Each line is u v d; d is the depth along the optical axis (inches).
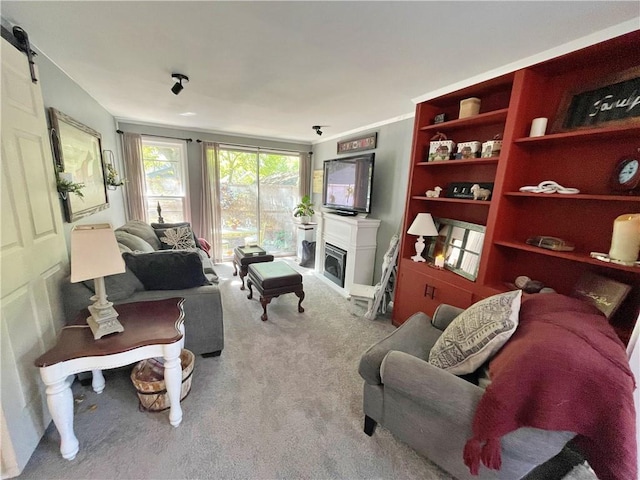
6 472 47.1
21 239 51.6
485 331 47.9
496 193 74.3
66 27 58.1
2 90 47.9
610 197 54.1
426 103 96.3
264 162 199.2
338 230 153.1
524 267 79.3
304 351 90.8
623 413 33.1
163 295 75.3
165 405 62.9
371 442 58.1
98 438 56.0
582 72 65.4
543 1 45.6
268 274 115.0
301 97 101.2
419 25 54.0
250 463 52.5
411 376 47.8
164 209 174.7
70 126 82.3
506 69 70.4
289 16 52.4
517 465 39.9
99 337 53.9
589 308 50.3
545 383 35.8
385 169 134.3
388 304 128.3
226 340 95.6
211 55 69.9
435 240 102.3
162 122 154.9
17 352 49.3
